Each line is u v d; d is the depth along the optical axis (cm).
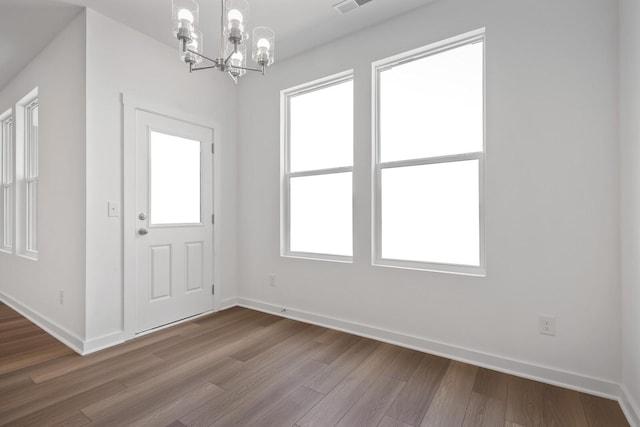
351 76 285
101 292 239
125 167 254
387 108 266
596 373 179
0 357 222
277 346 243
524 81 199
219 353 230
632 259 156
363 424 154
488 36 211
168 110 285
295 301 308
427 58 250
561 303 188
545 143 193
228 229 344
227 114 343
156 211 279
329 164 300
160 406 166
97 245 237
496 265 208
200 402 170
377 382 191
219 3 231
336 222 294
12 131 352
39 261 290
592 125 180
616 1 174
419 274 238
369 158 262
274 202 323
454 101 237
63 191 254
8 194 384
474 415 160
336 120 297
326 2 232
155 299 277
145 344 246
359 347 241
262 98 333
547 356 192
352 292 271
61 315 257
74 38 244
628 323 162
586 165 181
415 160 248
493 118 209
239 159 353
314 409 165
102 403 168
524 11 199
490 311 210
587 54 181
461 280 221
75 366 209
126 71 256
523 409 165
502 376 198
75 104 241
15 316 312
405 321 244
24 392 178
